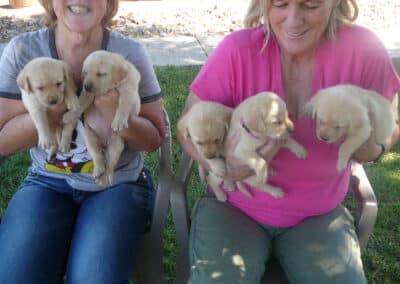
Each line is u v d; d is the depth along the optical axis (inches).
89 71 39.3
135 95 41.3
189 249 40.9
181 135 42.2
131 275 43.3
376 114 39.1
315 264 38.0
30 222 40.1
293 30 38.5
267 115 37.3
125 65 40.3
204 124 39.4
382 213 62.2
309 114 38.9
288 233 41.3
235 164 40.1
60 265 40.3
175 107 85.7
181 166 43.3
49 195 42.8
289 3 38.1
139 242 41.2
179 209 41.9
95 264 38.0
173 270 54.1
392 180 68.5
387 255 56.1
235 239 40.0
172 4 168.9
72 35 42.1
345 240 39.4
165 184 42.3
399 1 165.5
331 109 37.0
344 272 37.4
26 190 43.2
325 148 39.8
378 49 40.6
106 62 39.5
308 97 41.2
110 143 41.8
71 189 43.6
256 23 44.1
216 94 42.6
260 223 42.1
